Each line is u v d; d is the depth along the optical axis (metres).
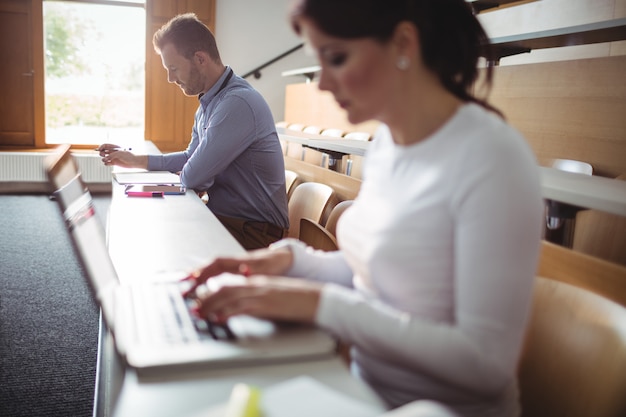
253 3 6.59
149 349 0.76
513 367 0.75
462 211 0.76
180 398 0.68
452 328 0.74
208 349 0.77
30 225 4.62
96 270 0.87
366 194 0.96
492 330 0.73
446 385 0.79
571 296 0.93
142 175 2.64
